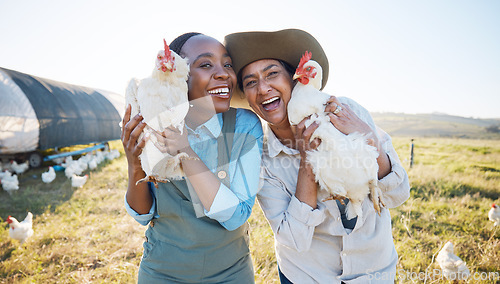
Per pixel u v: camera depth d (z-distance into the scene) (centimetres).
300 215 189
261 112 224
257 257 422
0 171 1171
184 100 178
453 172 955
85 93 1795
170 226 175
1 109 1247
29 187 992
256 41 211
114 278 432
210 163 179
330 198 195
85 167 1226
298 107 206
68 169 1121
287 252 214
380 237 199
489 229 542
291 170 212
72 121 1491
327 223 202
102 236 584
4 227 660
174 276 175
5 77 1320
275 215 207
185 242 171
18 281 443
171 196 172
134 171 172
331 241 203
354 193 188
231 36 215
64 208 770
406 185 205
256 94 219
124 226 627
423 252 462
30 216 629
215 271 175
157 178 163
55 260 503
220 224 173
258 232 506
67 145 1465
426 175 912
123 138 173
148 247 186
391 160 206
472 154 1345
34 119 1309
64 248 530
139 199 177
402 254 444
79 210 738
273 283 367
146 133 163
